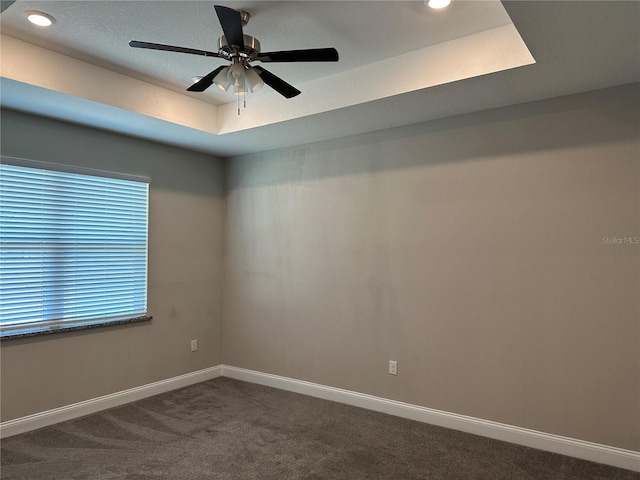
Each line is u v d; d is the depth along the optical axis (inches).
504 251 125.2
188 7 92.9
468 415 130.0
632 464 106.3
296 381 168.1
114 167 153.9
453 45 108.5
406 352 142.0
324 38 106.9
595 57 94.7
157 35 105.2
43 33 105.0
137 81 133.0
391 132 147.5
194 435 128.0
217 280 190.2
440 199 136.6
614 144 110.6
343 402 155.3
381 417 141.9
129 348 157.6
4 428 125.6
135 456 114.8
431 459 113.0
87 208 146.7
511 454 115.4
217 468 108.7
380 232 148.8
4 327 126.9
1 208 126.7
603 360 110.7
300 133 154.1
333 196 160.6
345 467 109.1
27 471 106.9
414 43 110.2
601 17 78.9
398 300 144.3
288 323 171.3
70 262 141.9
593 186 113.0
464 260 131.8
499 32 102.7
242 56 89.6
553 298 117.6
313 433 129.4
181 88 140.5
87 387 145.3
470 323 130.3
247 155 186.9
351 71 125.5
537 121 121.1
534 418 119.6
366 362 150.7
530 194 121.6
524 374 121.3
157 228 167.9
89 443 122.5
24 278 131.3
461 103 123.5
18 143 130.0
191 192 180.9
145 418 141.3
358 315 153.0
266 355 177.5
